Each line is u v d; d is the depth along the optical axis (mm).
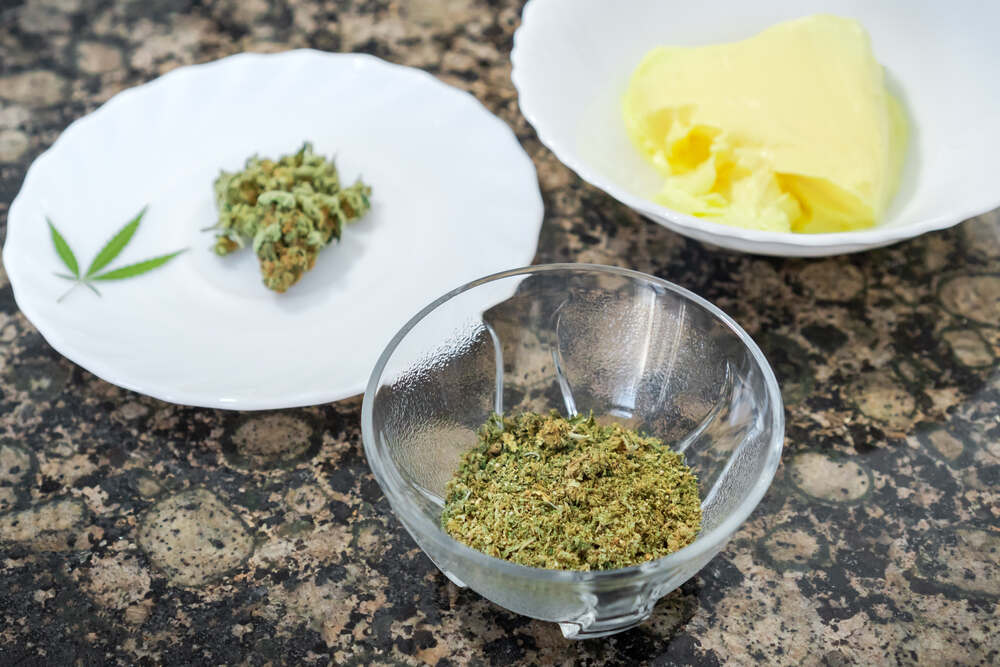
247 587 374
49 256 450
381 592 372
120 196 478
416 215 471
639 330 392
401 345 366
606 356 397
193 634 364
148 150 492
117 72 546
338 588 373
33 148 512
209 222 470
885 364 424
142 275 449
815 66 450
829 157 432
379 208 475
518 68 454
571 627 353
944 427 407
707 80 454
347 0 578
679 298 380
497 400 397
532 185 466
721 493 364
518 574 321
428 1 576
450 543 329
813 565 375
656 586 337
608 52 485
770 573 374
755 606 367
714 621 365
